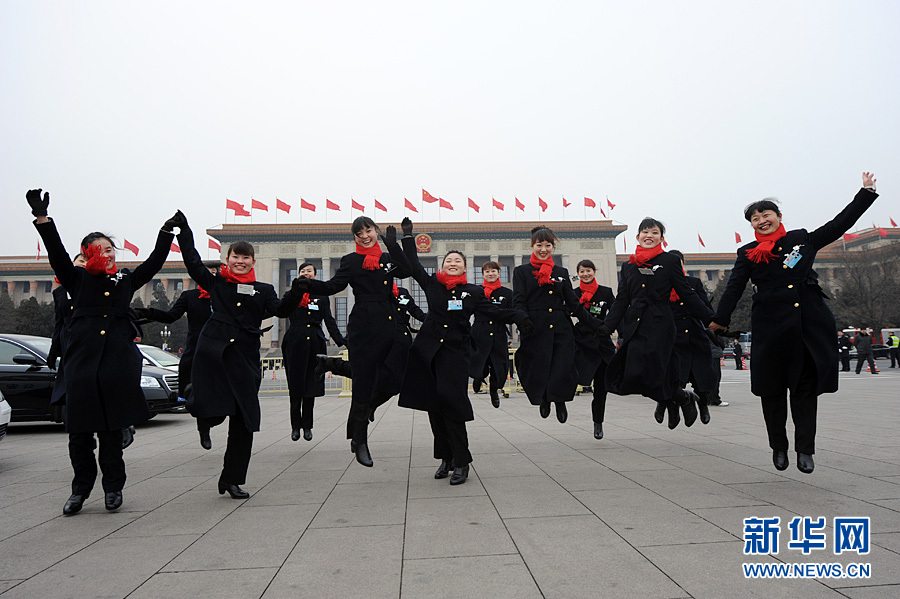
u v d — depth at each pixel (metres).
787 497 3.38
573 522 2.99
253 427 3.78
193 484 4.35
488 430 6.93
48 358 4.63
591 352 6.04
